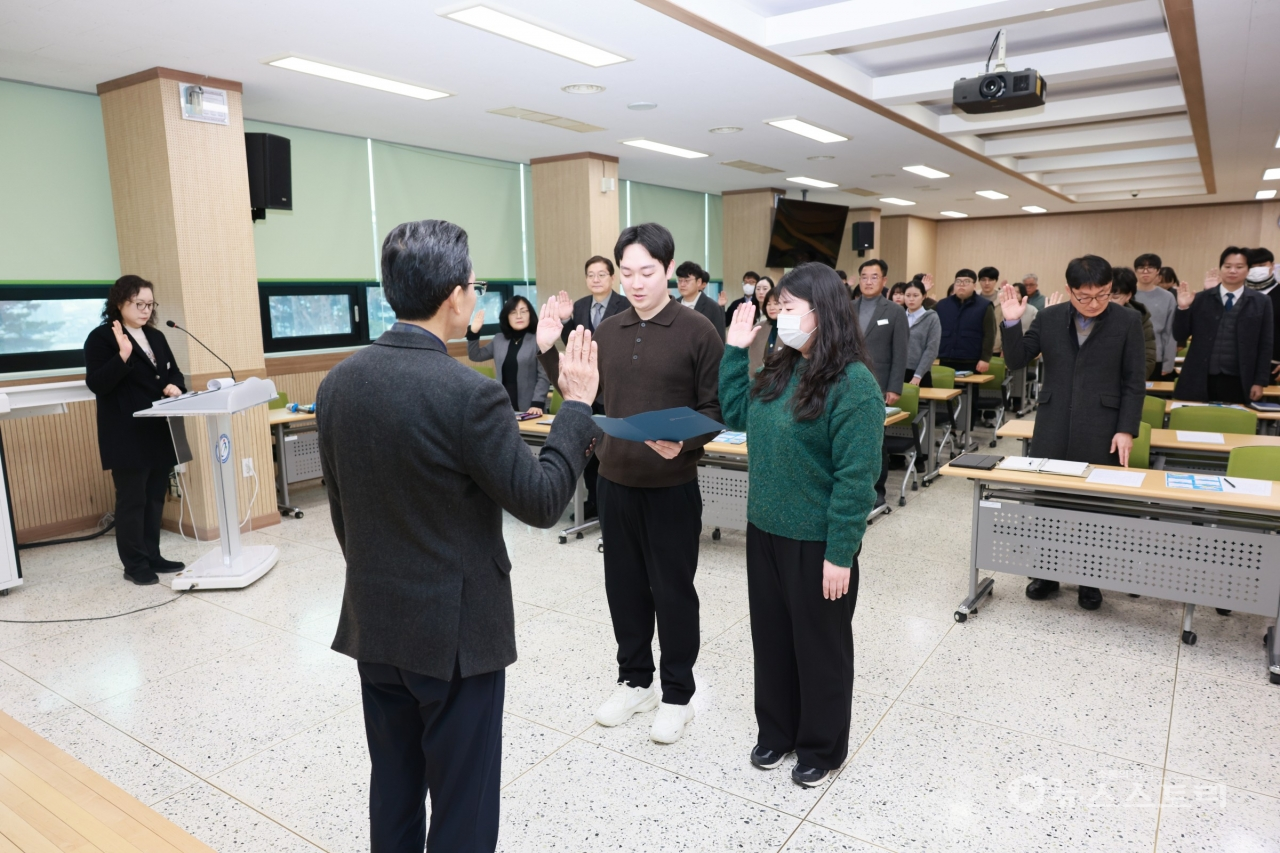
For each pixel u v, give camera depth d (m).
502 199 7.94
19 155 4.60
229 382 3.86
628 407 2.46
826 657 2.13
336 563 4.27
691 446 2.31
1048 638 3.24
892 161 8.35
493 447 1.29
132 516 3.92
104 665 3.08
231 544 3.99
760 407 2.15
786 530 2.09
